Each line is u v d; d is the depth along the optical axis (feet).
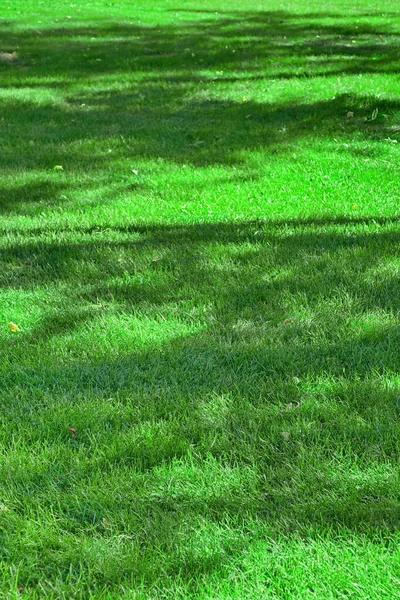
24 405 11.55
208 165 24.52
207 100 33.24
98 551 8.84
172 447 10.50
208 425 10.97
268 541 8.96
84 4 73.46
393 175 23.11
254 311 14.44
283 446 10.52
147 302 14.93
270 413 11.21
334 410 11.21
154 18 63.36
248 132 27.96
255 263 16.56
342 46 46.21
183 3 75.41
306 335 13.47
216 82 36.70
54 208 20.99
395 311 14.24
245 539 8.98
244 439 10.70
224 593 8.30
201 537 9.02
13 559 8.80
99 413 11.27
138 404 11.56
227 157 25.14
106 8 70.64
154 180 23.22
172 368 12.48
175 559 8.74
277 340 13.25
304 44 47.70
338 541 8.91
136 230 19.13
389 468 10.02
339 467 10.06
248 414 11.14
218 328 13.84
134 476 10.01
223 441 10.64
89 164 24.89
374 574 8.42
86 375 12.40
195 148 26.37
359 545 8.84
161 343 13.39
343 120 28.99
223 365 12.67
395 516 9.21
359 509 9.35
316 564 8.59
